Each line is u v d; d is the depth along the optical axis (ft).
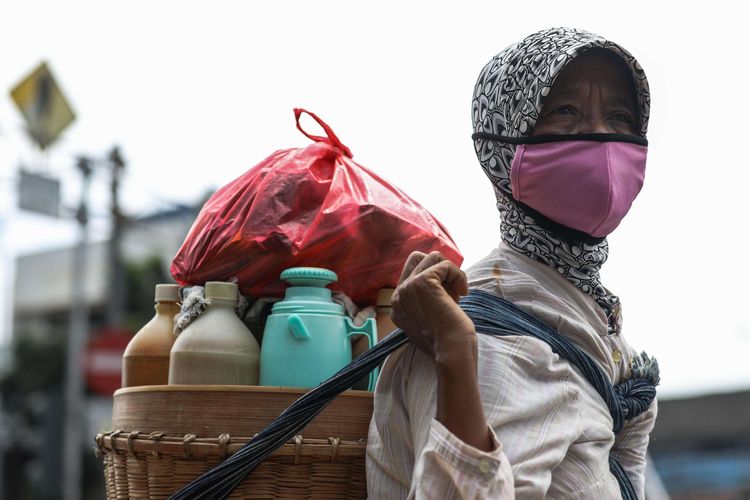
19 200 46.29
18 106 43.06
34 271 98.37
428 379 5.56
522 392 5.50
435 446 5.00
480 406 5.11
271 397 6.03
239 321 6.59
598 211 6.04
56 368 77.56
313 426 5.99
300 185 6.84
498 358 5.56
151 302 72.43
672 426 46.34
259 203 6.77
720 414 46.03
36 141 43.70
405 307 5.38
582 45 6.02
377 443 5.86
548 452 5.38
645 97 6.34
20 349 78.23
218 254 6.72
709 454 45.47
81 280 55.01
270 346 6.38
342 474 6.02
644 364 6.55
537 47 6.23
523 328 5.79
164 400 6.15
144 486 6.16
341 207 6.79
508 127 6.32
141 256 78.59
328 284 6.80
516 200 6.32
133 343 6.94
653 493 39.47
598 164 6.05
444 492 4.95
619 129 6.38
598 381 5.91
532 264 6.23
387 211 6.81
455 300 5.44
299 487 5.93
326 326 6.40
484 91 6.58
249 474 5.84
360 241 6.79
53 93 43.88
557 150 6.09
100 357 47.14
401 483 5.76
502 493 4.94
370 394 6.18
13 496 75.46
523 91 6.20
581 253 6.23
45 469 56.08
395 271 6.93
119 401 6.53
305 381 6.26
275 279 6.79
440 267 5.34
